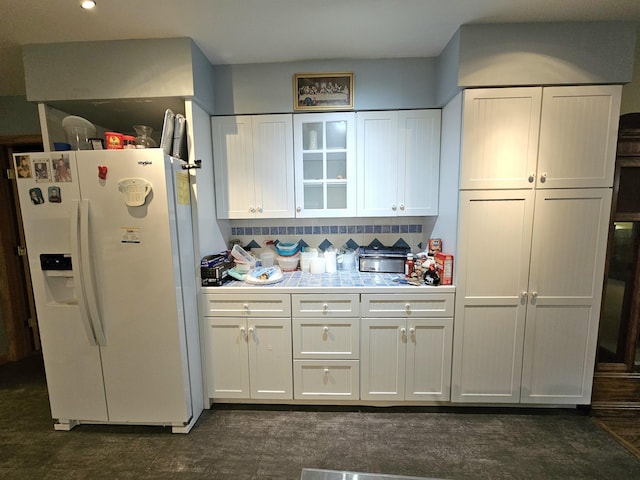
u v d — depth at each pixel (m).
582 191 1.78
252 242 2.59
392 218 2.54
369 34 1.77
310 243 2.58
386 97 2.08
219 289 1.98
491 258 1.86
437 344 1.96
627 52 1.68
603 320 2.03
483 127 1.76
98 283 1.71
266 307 1.99
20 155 1.64
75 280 1.66
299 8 1.52
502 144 1.77
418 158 2.14
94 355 1.78
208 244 2.11
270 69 2.08
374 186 2.18
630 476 1.51
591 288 1.85
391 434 1.80
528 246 1.83
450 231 1.96
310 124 2.17
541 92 1.73
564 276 1.85
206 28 1.67
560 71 1.70
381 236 2.56
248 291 1.97
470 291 1.89
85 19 1.55
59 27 1.62
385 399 2.02
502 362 1.94
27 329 2.85
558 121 1.74
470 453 1.66
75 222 1.63
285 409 2.04
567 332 1.89
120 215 1.66
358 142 2.14
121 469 1.58
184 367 1.81
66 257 1.69
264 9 1.52
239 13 1.54
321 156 2.21
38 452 1.69
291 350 2.01
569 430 1.82
